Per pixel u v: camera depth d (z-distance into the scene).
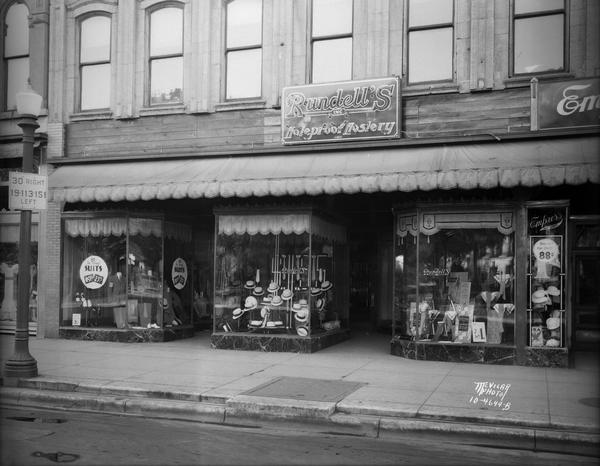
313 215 13.89
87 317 15.49
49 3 16.08
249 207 14.06
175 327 15.69
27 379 10.26
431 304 12.68
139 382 10.07
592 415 8.08
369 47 13.47
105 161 15.18
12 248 16.38
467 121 12.70
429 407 8.46
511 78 12.40
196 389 9.56
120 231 15.31
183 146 14.90
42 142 15.79
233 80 14.73
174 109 14.92
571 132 11.72
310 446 7.39
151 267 15.45
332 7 13.97
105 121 15.59
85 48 15.94
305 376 10.62
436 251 12.70
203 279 17.36
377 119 13.05
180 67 15.17
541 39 12.40
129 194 13.89
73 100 15.86
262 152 13.83
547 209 12.00
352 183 12.27
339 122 13.34
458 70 12.80
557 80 11.99
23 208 10.58
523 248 12.05
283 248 13.91
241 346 13.76
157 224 15.55
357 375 10.73
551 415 8.07
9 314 16.42
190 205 16.11
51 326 15.59
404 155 12.55
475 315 12.40
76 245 15.66
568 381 10.29
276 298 13.88
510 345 12.08
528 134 11.90
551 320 11.91
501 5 12.55
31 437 7.57
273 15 14.29
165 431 8.02
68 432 7.86
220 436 7.81
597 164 10.91
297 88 13.70
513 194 12.32
